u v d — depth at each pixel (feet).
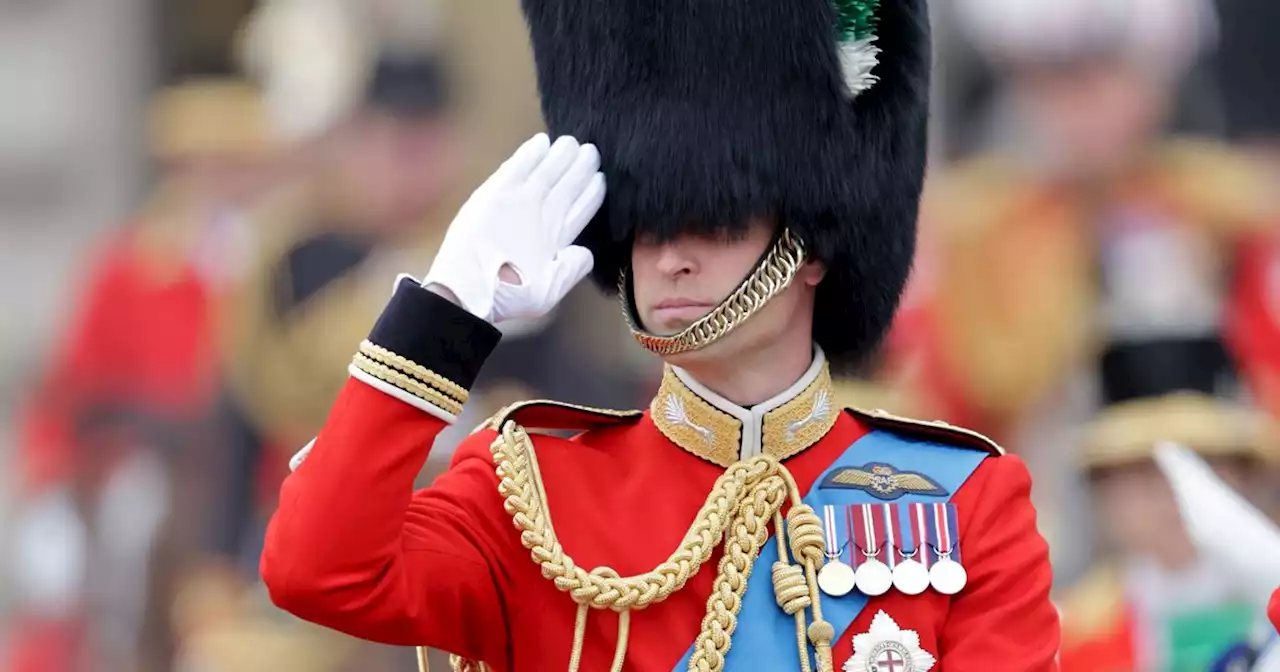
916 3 31.99
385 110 65.72
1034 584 29.78
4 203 74.28
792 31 30.48
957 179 64.75
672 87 30.48
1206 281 62.18
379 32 66.33
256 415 64.54
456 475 29.99
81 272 69.56
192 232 67.46
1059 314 61.87
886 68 31.73
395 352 27.81
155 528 64.95
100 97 74.28
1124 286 62.13
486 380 59.21
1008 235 63.31
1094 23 64.08
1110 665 53.62
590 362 60.59
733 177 30.07
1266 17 65.05
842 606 29.43
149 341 66.33
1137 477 54.60
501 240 28.60
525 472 29.50
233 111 69.41
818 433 30.66
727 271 30.09
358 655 61.72
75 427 66.64
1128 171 63.98
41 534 65.98
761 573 29.71
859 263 31.53
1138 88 64.34
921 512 29.89
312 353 64.03
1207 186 63.57
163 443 65.57
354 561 27.37
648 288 30.32
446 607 28.84
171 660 64.13
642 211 30.19
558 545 28.99
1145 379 57.06
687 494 30.14
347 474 27.43
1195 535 34.94
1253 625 49.93
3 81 78.18
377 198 65.57
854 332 32.45
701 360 30.14
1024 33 64.54
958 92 65.77
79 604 65.57
